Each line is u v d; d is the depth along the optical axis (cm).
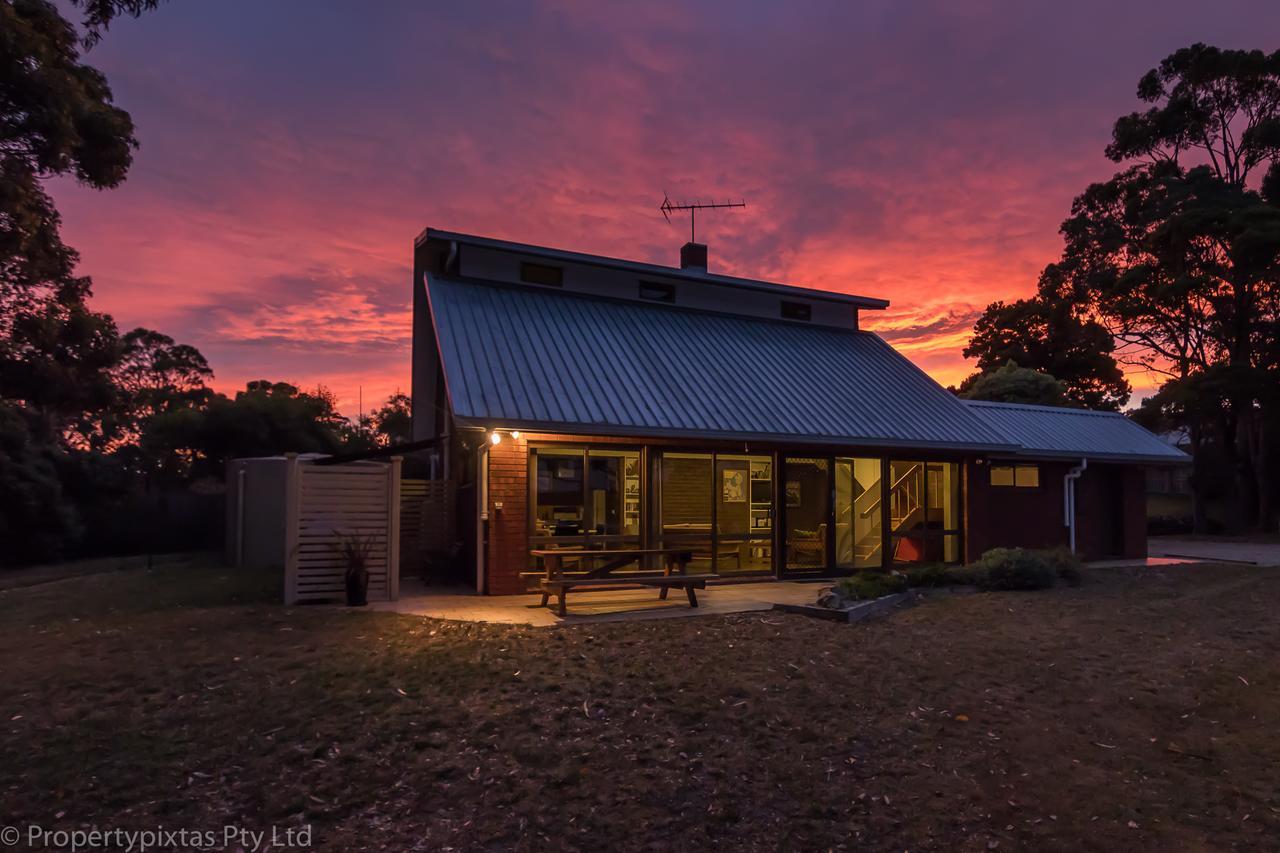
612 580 900
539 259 1488
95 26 998
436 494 1338
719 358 1446
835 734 511
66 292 1880
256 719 510
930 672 652
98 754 456
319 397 3866
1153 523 3034
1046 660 693
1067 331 3731
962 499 1473
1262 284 2839
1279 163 3123
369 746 471
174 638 723
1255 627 834
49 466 1998
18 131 1102
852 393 1475
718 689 593
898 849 372
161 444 2616
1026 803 418
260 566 1484
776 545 1284
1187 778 448
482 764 453
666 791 425
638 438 1169
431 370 1541
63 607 930
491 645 711
